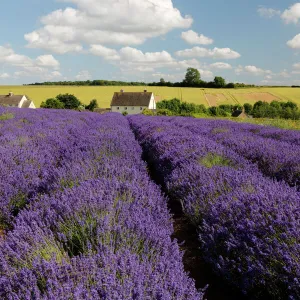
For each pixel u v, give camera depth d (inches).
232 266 107.7
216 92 3939.5
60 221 115.0
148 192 151.3
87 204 122.6
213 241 117.7
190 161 224.2
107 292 70.2
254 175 177.6
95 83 5625.0
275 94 3774.6
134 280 74.9
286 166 215.3
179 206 199.6
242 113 2482.8
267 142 304.5
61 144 298.0
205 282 120.3
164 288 76.5
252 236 106.5
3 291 75.1
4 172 181.0
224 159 229.0
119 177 173.0
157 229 109.3
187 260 135.6
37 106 3090.6
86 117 681.0
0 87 4434.1
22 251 91.4
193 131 483.5
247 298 109.1
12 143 262.4
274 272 94.9
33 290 74.2
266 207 122.3
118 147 267.4
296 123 933.2
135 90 4069.9
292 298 84.0
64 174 174.2
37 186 179.5
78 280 75.9
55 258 86.4
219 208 136.0
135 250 97.5
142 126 572.1
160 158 268.7
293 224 104.9
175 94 3782.0
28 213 123.5
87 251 94.3
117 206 123.2
